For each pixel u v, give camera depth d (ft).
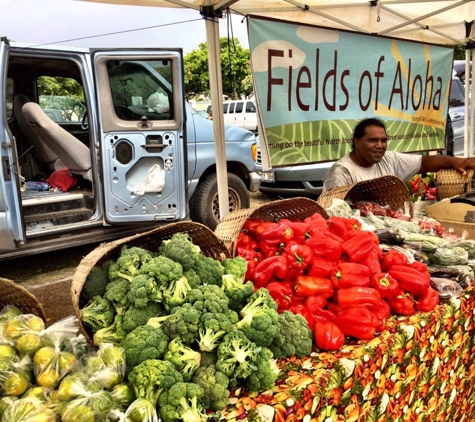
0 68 13.10
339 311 6.34
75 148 16.55
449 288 7.40
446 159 12.59
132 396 4.26
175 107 15.28
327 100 11.66
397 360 6.18
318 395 4.99
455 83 30.86
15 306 5.47
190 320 4.71
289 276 6.62
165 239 6.36
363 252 6.91
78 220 16.10
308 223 7.32
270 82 10.43
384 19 12.52
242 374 4.59
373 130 10.64
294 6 10.72
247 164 21.15
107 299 5.21
